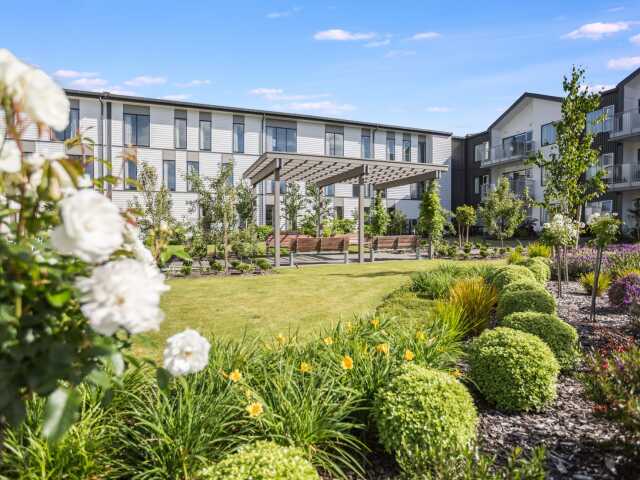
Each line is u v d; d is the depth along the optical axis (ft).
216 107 77.00
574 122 30.48
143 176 42.52
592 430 9.16
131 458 7.38
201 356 4.28
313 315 20.86
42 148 62.75
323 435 7.79
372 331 12.44
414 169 50.98
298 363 10.09
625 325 17.48
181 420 7.36
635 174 69.77
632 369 8.43
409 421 7.72
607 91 75.05
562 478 7.41
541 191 84.12
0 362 3.37
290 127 84.38
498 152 93.71
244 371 9.45
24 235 3.82
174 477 6.91
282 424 7.65
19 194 3.73
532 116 86.99
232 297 25.43
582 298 24.34
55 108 3.39
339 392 8.81
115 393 8.30
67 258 3.94
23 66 3.34
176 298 25.07
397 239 50.75
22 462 6.54
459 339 14.75
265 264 38.40
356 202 91.50
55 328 3.72
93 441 7.11
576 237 29.53
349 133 90.02
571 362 12.42
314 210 80.59
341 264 44.52
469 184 106.52
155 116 73.97
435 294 24.48
